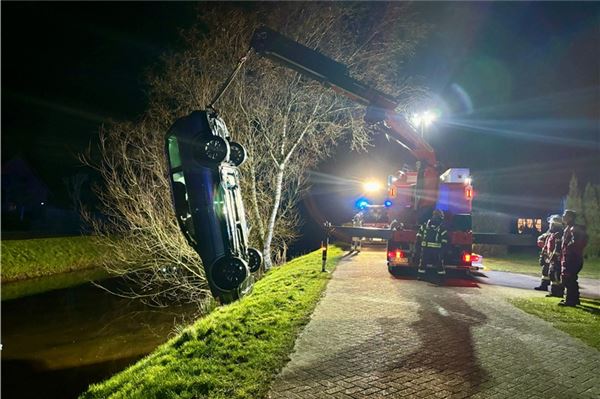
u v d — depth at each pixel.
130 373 6.36
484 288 10.98
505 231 20.88
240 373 5.43
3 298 18.45
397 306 8.86
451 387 5.02
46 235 29.17
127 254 16.31
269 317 7.91
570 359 5.92
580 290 11.02
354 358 5.92
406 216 14.20
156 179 14.34
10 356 11.38
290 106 16.44
